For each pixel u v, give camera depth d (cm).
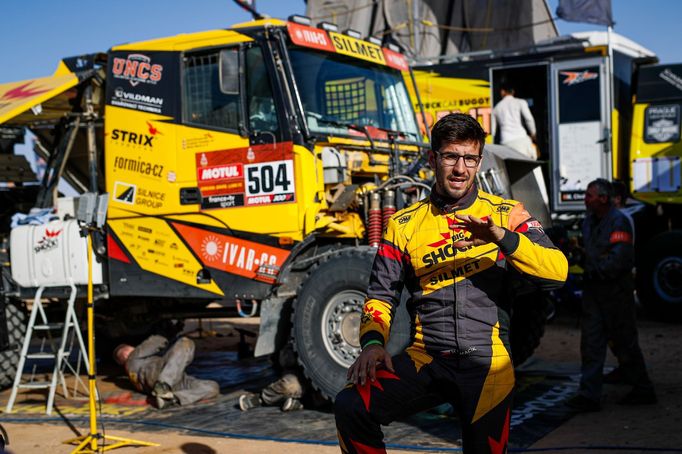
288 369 630
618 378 681
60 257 706
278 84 627
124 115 690
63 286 713
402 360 294
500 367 284
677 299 1037
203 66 662
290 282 637
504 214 288
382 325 295
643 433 504
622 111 1149
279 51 633
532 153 1095
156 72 679
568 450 471
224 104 650
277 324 632
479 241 269
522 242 267
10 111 677
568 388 671
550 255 271
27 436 569
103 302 794
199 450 503
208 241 652
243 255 637
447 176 287
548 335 1005
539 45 1152
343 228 620
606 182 584
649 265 1055
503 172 616
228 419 600
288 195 619
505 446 286
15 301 757
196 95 663
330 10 1439
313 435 536
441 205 294
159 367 677
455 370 285
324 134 636
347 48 700
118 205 688
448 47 1416
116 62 700
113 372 880
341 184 645
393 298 303
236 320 1348
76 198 744
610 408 586
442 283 290
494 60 1180
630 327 582
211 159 650
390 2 1405
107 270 703
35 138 846
